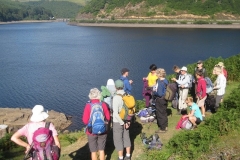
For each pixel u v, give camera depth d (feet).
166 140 29.78
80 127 86.22
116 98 24.66
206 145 24.50
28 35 503.61
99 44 345.31
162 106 31.24
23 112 88.63
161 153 25.48
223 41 337.11
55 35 492.13
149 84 37.35
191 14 612.70
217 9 598.34
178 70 38.09
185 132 27.63
